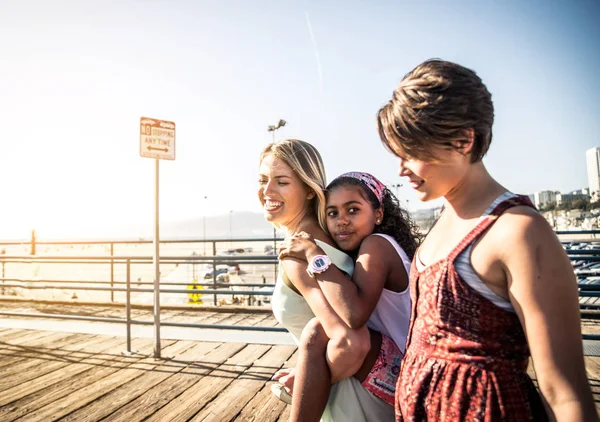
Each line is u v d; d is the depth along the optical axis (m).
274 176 1.66
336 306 1.31
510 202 0.85
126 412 2.83
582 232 4.55
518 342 0.85
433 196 0.96
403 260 1.44
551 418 0.77
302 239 1.48
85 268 42.81
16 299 7.09
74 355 4.11
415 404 0.94
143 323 4.11
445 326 0.90
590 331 4.54
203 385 3.29
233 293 4.34
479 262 0.85
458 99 0.85
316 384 1.32
